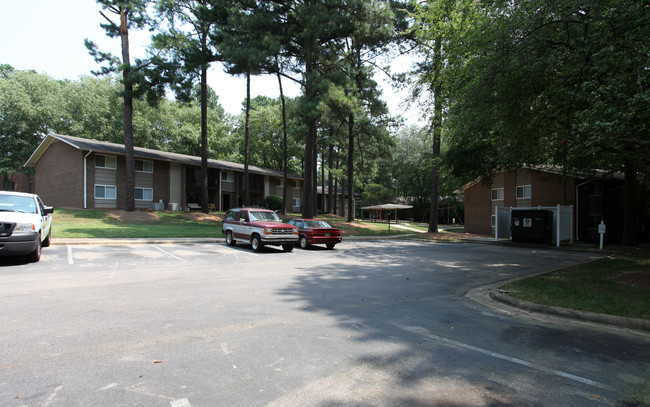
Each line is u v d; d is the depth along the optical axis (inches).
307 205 1039.0
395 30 1014.4
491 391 137.8
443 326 220.2
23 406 115.7
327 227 698.8
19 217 382.3
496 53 374.0
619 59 305.9
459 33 514.9
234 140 2193.7
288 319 221.5
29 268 370.6
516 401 130.6
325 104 780.0
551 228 858.1
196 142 1829.5
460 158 800.9
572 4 330.0
